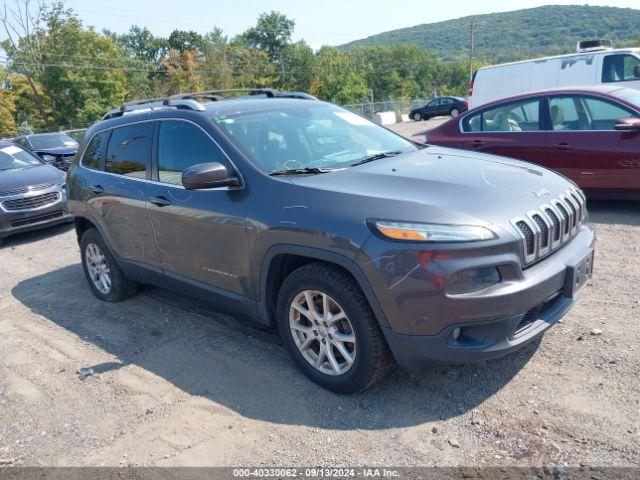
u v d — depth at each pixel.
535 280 3.06
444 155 4.18
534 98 7.25
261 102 4.64
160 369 4.05
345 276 3.23
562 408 3.11
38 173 9.45
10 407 3.79
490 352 2.98
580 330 3.94
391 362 3.32
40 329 5.07
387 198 3.18
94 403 3.70
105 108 42.75
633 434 2.84
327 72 68.81
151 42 82.81
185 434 3.25
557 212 3.35
